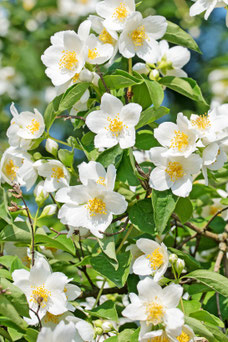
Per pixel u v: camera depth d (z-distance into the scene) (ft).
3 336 1.74
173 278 1.99
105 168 1.85
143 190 1.97
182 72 2.07
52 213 1.95
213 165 1.84
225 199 2.15
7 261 1.87
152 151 1.81
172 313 1.68
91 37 1.89
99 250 1.98
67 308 1.79
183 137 1.80
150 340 1.69
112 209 1.79
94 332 1.79
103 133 1.84
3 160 1.96
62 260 1.99
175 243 2.07
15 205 1.82
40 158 1.97
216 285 1.78
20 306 1.68
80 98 1.91
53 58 1.92
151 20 1.90
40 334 1.59
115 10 1.92
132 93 1.93
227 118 1.82
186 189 1.79
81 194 1.79
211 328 1.74
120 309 2.11
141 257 1.82
